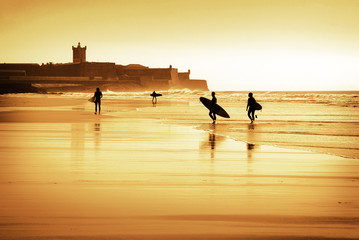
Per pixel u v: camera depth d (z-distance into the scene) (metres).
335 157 41.16
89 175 30.78
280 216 20.38
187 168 34.31
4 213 20.33
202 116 115.19
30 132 64.94
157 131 69.50
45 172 31.84
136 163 36.69
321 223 19.27
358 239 17.09
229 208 21.77
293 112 143.38
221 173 32.09
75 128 73.00
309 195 24.86
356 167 35.25
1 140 53.97
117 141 54.38
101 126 78.00
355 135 65.00
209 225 18.78
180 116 114.25
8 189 25.77
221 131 71.19
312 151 45.69
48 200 23.05
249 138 59.78
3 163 36.03
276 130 73.75
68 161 37.41
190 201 23.19
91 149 46.09
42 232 17.50
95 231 17.72
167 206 22.03
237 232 17.81
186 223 19.05
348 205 22.58
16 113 118.44
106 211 20.91
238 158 40.22
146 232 17.69
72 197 23.80
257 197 24.27
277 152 44.78
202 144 51.97
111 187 26.69
